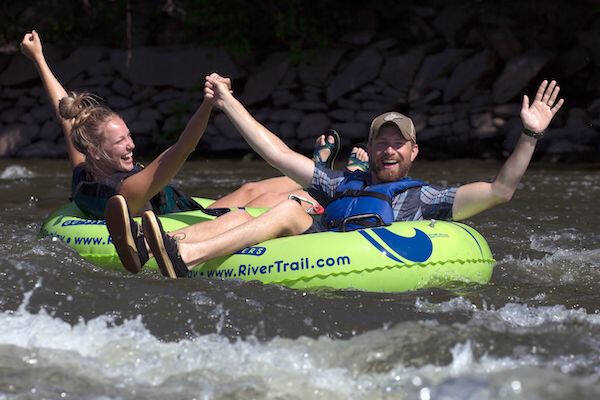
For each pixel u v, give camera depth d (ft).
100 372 44.06
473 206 62.08
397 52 174.60
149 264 62.80
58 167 151.12
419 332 48.06
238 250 60.18
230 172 139.85
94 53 187.32
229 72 180.65
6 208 95.09
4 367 44.29
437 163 151.84
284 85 176.86
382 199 62.69
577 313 52.11
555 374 42.75
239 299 54.39
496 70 170.50
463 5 177.17
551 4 172.45
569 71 166.71
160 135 178.91
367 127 169.68
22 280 57.52
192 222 65.62
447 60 170.19
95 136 66.28
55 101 76.13
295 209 62.34
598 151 155.12
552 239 77.30
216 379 43.27
